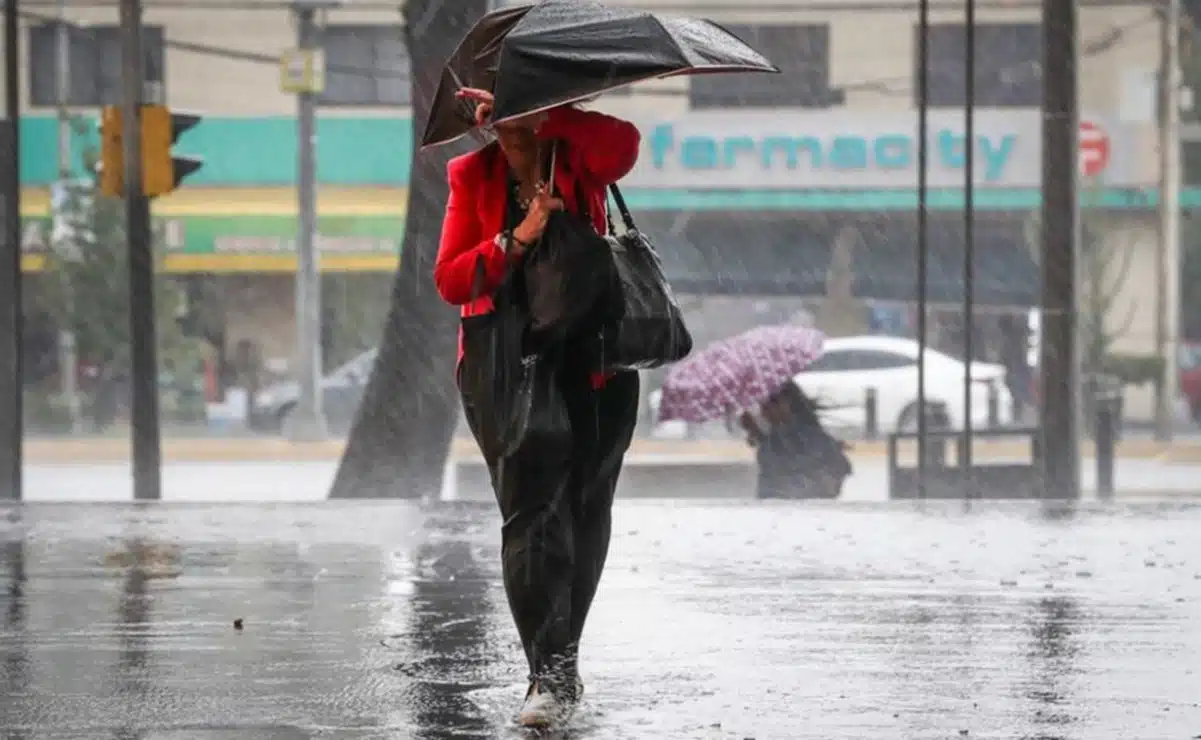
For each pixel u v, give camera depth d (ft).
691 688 55.77
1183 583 78.64
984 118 389.80
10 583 80.23
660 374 375.04
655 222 398.21
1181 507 112.37
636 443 346.54
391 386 166.50
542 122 51.13
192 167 159.74
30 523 105.91
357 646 63.98
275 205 403.75
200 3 382.22
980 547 91.40
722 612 70.74
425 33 162.71
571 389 52.08
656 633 65.92
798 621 68.59
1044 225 159.33
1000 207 391.04
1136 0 374.84
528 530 50.98
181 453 342.03
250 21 398.21
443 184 163.53
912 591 76.28
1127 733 49.24
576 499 53.72
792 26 392.88
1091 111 393.09
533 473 50.75
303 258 366.63
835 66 392.88
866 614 70.28
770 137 393.91
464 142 162.91
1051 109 158.51
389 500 122.93
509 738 48.85
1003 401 354.95
